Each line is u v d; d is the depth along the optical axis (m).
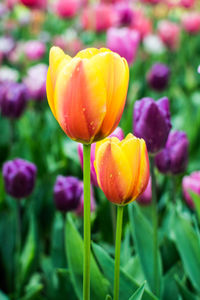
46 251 1.41
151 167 1.04
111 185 0.88
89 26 2.90
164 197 1.37
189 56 3.07
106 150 0.87
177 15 4.11
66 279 1.16
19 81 2.47
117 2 2.97
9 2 3.75
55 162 1.55
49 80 0.86
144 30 2.55
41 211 1.38
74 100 0.84
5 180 1.22
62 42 2.83
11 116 1.56
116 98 0.84
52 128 1.72
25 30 3.48
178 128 1.89
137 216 1.10
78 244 1.05
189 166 1.69
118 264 0.92
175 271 1.15
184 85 2.59
